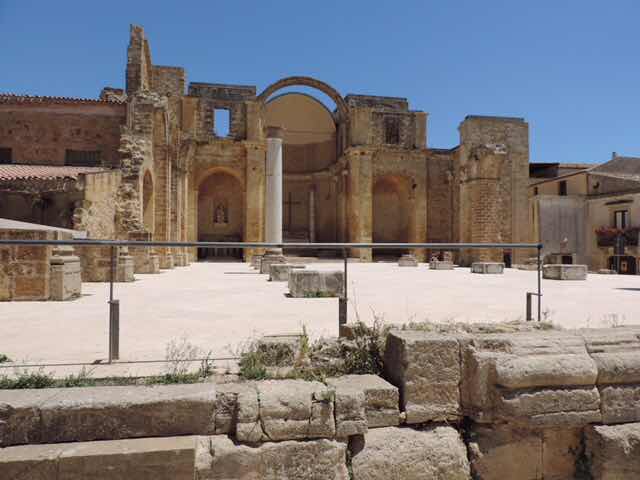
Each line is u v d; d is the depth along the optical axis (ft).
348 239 129.49
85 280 47.96
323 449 11.18
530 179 148.05
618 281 57.11
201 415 10.84
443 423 12.98
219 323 21.95
